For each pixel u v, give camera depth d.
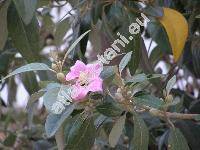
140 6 1.02
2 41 0.96
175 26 0.92
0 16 0.92
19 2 0.83
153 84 1.02
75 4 1.01
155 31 1.10
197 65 1.11
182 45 0.92
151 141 1.02
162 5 1.04
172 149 0.77
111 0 0.98
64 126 0.78
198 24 1.10
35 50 0.92
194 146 0.97
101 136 1.10
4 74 1.08
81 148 0.73
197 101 1.08
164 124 1.02
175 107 0.98
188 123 0.99
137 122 0.73
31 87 1.10
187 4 1.07
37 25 0.92
